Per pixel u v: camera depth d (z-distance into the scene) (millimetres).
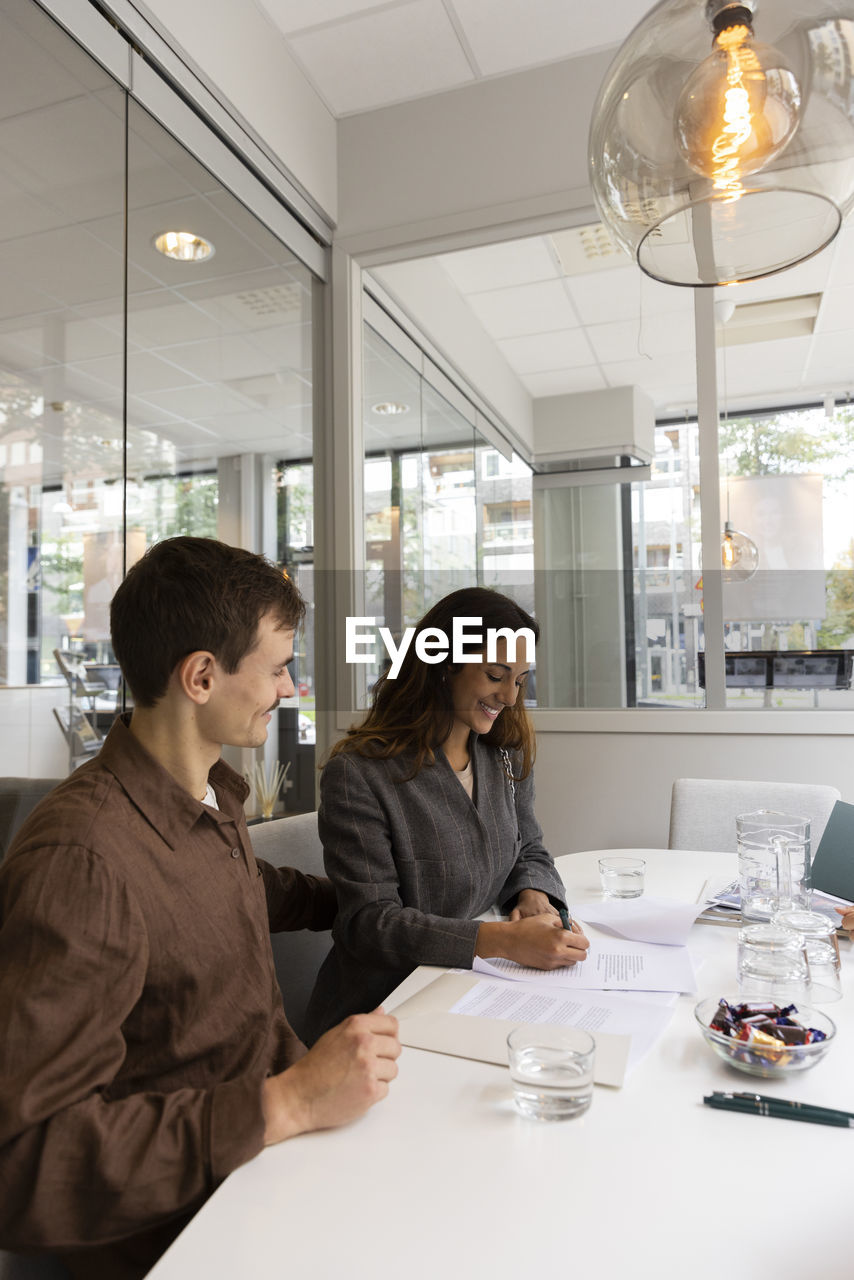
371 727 1549
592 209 3076
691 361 3184
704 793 2318
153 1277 583
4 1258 745
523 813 1743
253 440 2865
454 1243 612
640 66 1087
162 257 2412
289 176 3084
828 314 3016
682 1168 705
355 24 2879
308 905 1422
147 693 903
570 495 3375
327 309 3430
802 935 1150
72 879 748
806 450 3037
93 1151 665
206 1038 857
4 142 1873
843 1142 746
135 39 2311
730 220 1229
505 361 3602
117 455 2178
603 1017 1021
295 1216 646
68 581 1991
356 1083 772
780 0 995
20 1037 676
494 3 2779
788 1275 576
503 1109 809
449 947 1241
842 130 1044
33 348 1913
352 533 3375
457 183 3250
